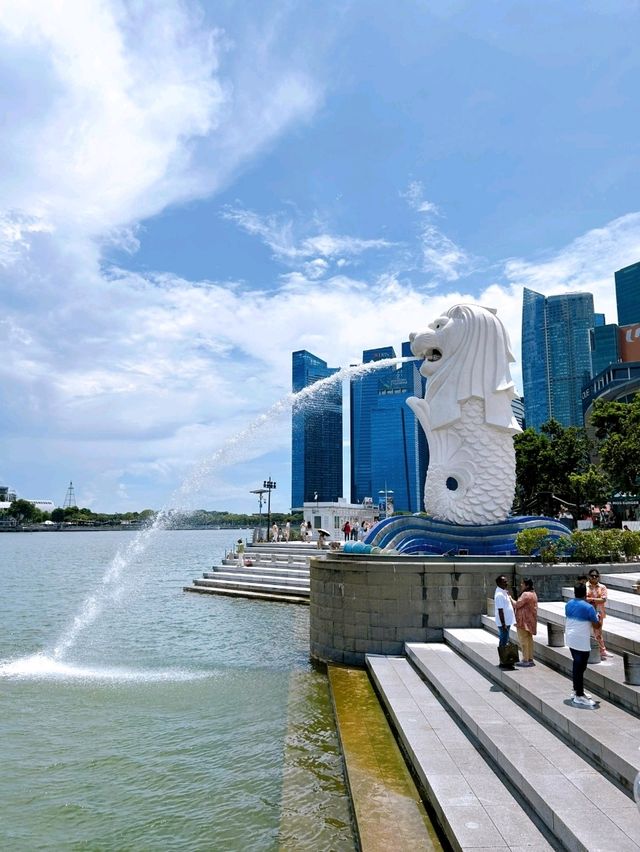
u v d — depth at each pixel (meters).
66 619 21.88
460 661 10.70
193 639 17.39
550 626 9.45
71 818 6.97
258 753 8.77
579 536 13.52
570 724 6.68
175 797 7.45
